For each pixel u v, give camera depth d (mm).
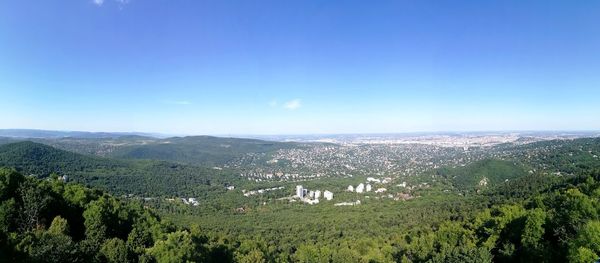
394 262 91375
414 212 169375
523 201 118938
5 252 43688
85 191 89750
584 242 54094
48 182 88188
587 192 92312
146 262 58125
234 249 86875
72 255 48906
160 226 81812
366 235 140500
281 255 104250
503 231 79875
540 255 62031
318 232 155375
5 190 72812
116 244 57500
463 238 85312
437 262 66438
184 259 61469
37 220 68688
